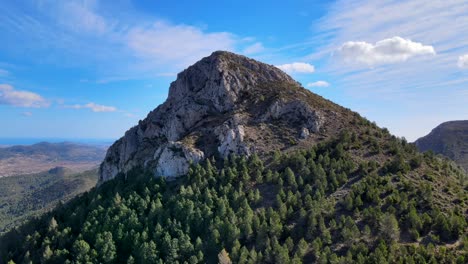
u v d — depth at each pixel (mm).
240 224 91250
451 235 84375
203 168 120250
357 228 84625
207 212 96625
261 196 104062
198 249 86562
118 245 94750
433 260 75188
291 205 97500
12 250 112375
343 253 81688
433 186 103750
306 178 108375
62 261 95625
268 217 93312
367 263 76000
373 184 101438
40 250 102438
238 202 101062
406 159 119812
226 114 160625
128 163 173625
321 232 87375
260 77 185750
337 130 141000
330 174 107375
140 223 98938
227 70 179250
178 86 192625
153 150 168250
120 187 131000
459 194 98875
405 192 98438
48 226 114188
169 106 188750
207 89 177500
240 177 114125
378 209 90125
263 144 133250
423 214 89000
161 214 100750
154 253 86812
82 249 92750
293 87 175750
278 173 112562
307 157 120250
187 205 99000
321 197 97812
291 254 82562
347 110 165625
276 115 151500
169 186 122875
